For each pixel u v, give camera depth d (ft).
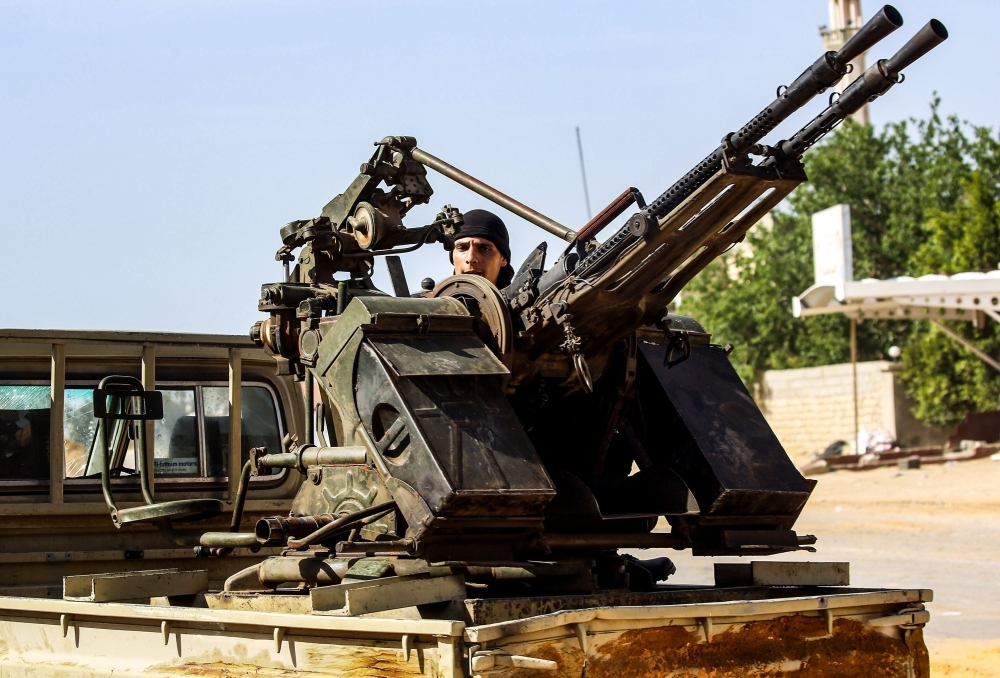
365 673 13.03
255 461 17.98
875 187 134.41
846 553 49.57
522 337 15.93
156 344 21.18
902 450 93.61
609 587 17.29
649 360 18.03
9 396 20.59
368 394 15.37
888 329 127.65
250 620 13.99
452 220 18.75
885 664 16.19
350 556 15.74
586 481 17.83
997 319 80.59
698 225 14.66
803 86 13.09
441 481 14.32
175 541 20.51
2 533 19.86
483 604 13.93
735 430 17.87
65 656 16.44
